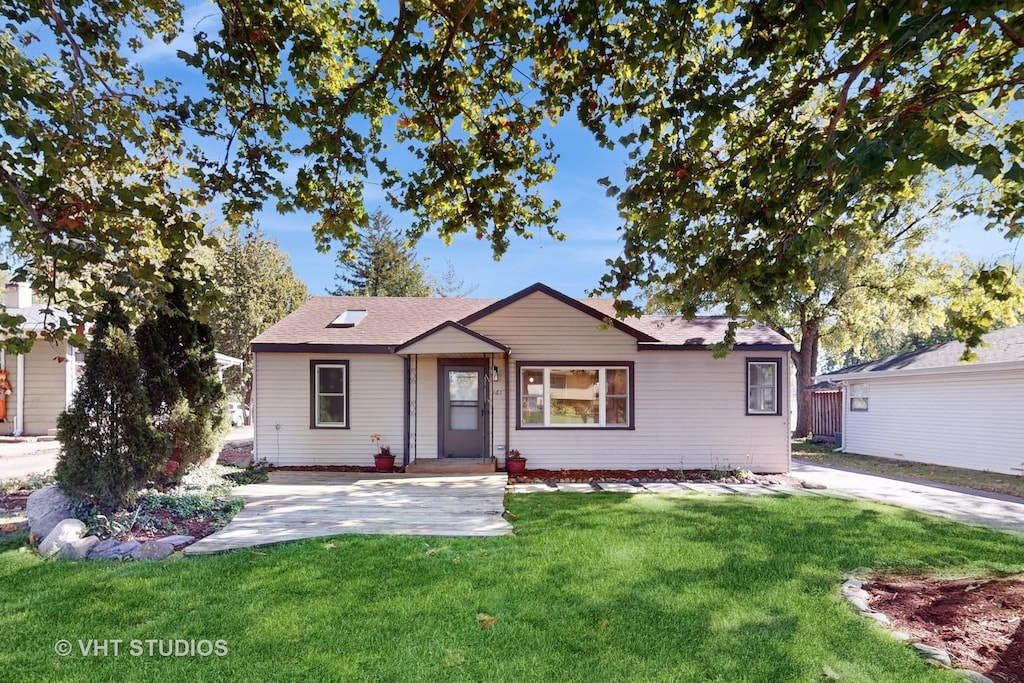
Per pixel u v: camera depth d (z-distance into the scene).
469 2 4.16
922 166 2.69
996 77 4.61
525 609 3.95
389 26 4.78
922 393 13.72
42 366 15.91
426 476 10.13
